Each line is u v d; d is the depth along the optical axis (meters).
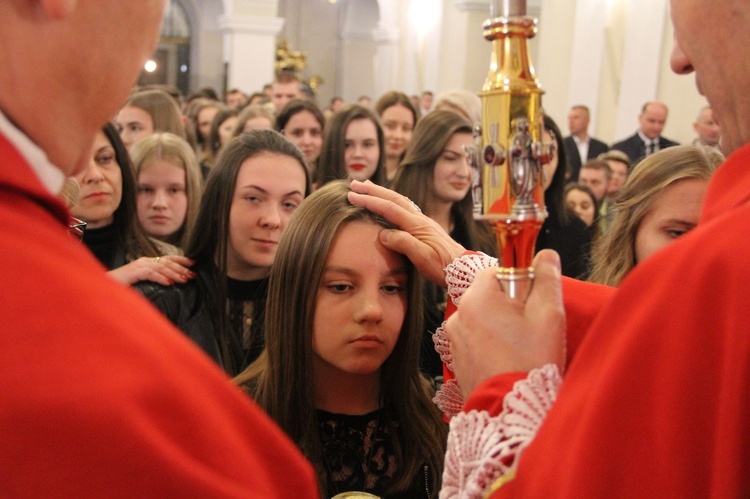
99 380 0.50
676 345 0.62
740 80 0.72
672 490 0.60
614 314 0.69
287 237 1.45
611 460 0.63
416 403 1.50
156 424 0.52
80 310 0.53
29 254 0.54
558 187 3.33
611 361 0.66
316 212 1.43
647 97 7.46
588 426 0.65
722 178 0.75
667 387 0.62
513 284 0.91
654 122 6.43
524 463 0.74
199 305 2.04
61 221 0.61
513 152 0.84
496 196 0.86
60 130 0.62
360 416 1.46
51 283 0.53
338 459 1.43
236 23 13.77
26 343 0.50
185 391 0.55
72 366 0.50
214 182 2.15
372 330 1.39
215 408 0.57
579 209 4.16
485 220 0.89
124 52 0.64
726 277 0.61
